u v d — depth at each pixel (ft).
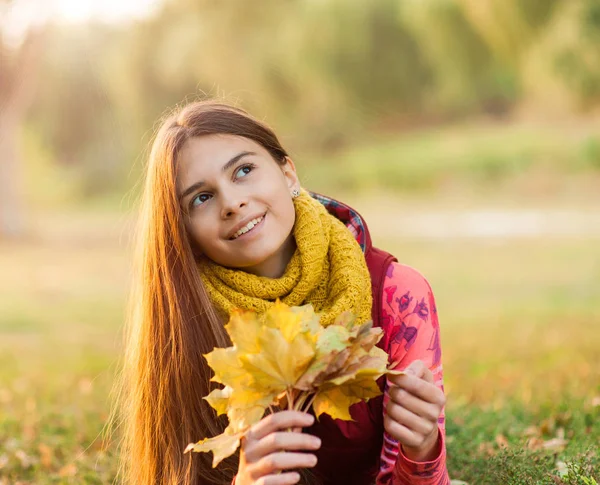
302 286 7.38
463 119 105.09
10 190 66.18
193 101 9.00
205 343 7.48
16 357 24.43
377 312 7.71
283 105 88.02
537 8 62.85
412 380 6.14
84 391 17.07
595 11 64.08
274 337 5.49
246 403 5.69
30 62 53.57
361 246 8.04
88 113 100.37
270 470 5.84
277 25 86.58
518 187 77.30
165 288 7.54
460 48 81.15
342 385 5.74
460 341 23.39
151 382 7.71
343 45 91.71
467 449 9.81
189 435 7.61
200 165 7.30
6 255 57.16
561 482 7.84
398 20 94.22
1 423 13.87
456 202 75.46
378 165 90.84
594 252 42.50
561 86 69.87
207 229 7.34
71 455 11.58
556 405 12.44
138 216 8.13
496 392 15.52
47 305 36.55
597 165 76.89
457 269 40.42
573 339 21.90
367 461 8.14
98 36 88.22
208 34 81.71
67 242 63.98
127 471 8.76
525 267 39.52
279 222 7.38
